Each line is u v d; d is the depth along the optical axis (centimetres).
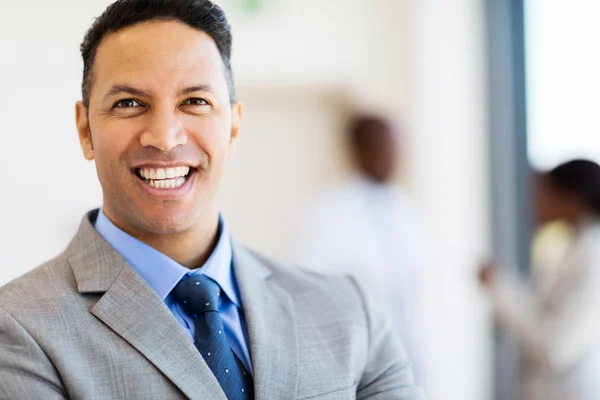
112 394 102
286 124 366
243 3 342
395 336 134
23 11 257
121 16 111
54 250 257
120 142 110
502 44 360
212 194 117
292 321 121
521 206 356
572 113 324
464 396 368
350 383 119
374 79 364
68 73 261
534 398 238
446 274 362
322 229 280
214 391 106
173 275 115
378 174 290
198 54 112
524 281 355
